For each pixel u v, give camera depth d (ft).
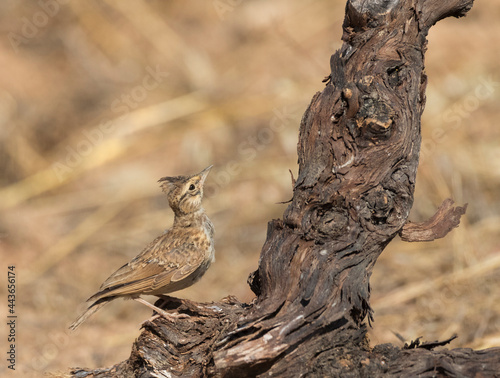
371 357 23.29
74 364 38.93
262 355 22.50
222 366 22.40
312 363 23.06
